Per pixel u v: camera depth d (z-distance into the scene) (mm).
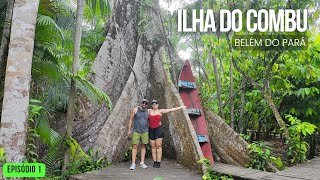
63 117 8523
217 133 8359
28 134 5863
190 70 9297
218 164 7559
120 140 8414
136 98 9227
